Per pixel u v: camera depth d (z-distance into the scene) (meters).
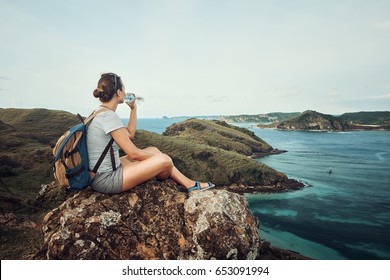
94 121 3.53
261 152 139.88
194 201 4.25
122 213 3.96
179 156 81.44
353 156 125.69
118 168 3.79
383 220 45.97
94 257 3.66
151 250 3.86
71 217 3.79
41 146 71.62
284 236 39.91
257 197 61.69
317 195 61.91
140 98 4.40
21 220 15.32
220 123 180.38
